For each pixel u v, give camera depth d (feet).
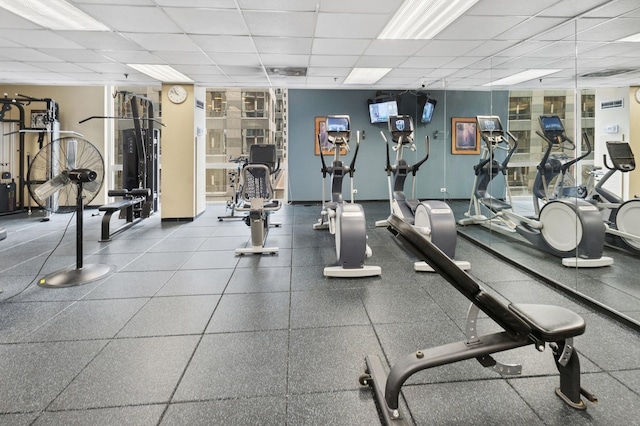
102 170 11.25
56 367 6.41
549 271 11.64
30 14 10.98
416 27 12.09
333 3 10.11
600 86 10.45
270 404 5.47
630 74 9.43
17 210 23.75
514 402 5.46
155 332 7.74
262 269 12.20
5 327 7.94
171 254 14.12
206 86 21.84
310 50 14.51
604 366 6.36
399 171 18.19
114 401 5.53
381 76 19.72
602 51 11.27
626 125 9.47
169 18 11.13
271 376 6.17
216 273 11.78
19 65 16.96
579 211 10.92
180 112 20.86
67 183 10.71
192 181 21.15
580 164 11.05
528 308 5.23
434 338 7.43
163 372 6.28
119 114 25.66
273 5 10.21
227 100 26.12
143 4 10.15
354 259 11.42
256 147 16.55
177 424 5.06
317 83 21.50
